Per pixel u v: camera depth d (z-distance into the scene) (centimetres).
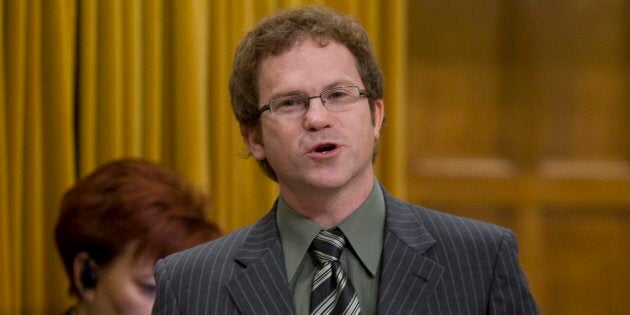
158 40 609
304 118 309
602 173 764
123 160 493
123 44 603
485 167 756
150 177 480
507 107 757
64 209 470
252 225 343
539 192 761
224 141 621
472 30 752
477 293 311
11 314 588
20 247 593
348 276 317
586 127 763
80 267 465
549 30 757
